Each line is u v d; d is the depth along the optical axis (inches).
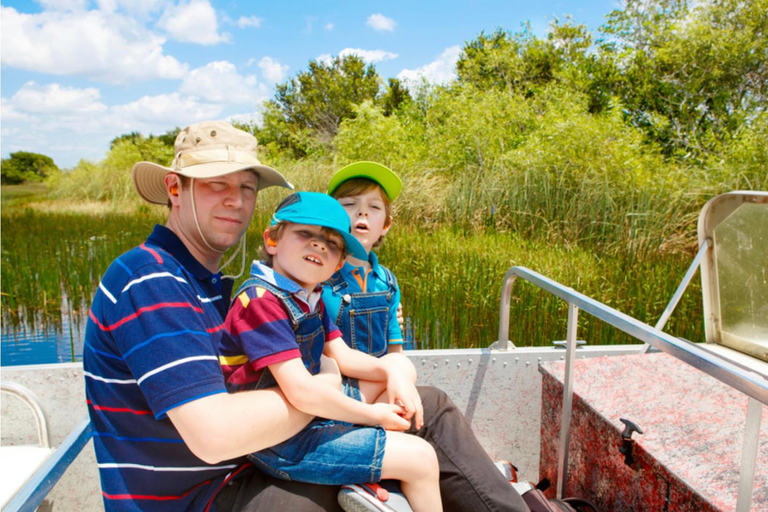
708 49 477.4
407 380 57.9
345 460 48.0
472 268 225.5
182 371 41.0
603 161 341.7
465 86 550.9
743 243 83.0
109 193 717.9
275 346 47.9
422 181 397.1
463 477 54.4
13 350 217.3
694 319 204.2
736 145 384.5
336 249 55.0
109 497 44.6
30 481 43.4
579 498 69.9
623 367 80.7
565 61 585.6
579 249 277.7
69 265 316.8
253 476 49.7
